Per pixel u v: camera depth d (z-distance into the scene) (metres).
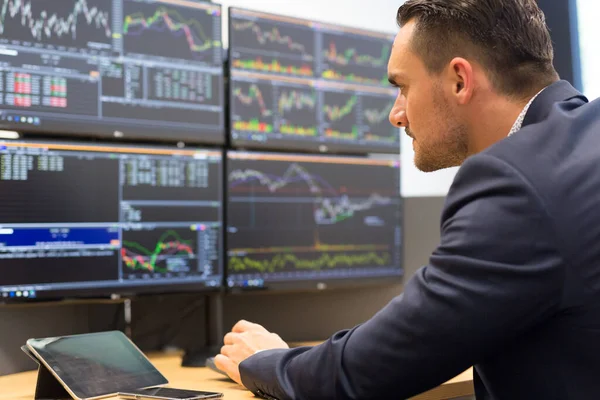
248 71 1.97
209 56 1.90
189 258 1.84
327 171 2.08
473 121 1.04
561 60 2.58
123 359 1.35
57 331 1.75
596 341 0.89
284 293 2.09
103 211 1.72
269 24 2.01
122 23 1.77
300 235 2.02
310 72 2.07
